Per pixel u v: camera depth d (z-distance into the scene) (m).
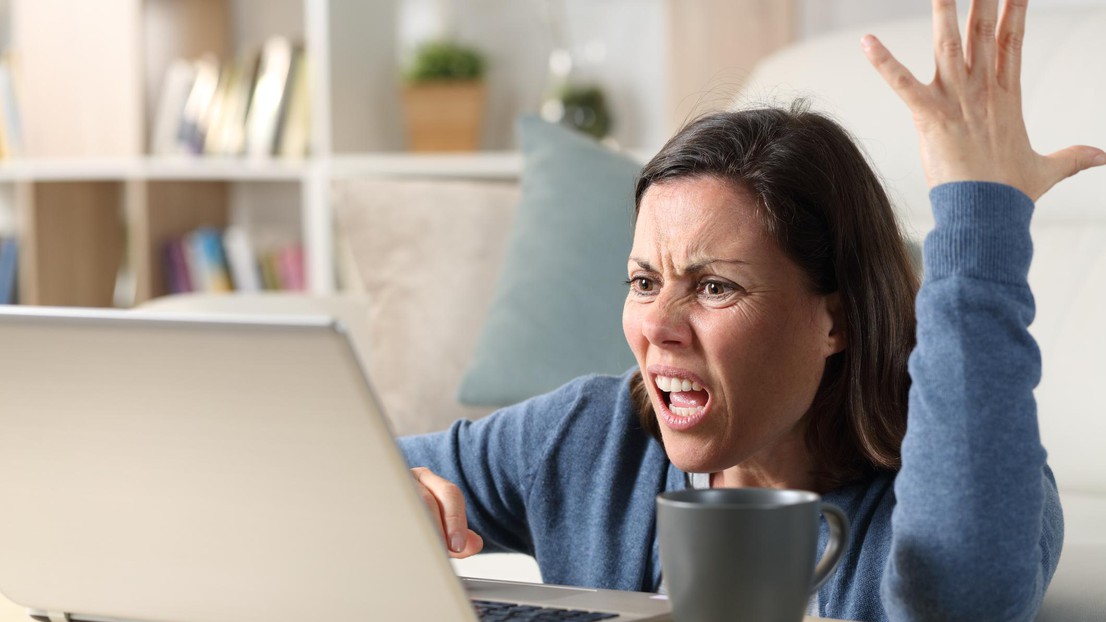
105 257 3.27
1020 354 0.69
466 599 0.64
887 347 0.86
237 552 0.68
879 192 0.88
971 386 0.68
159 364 0.63
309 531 0.65
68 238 3.18
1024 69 1.71
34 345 0.65
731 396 0.81
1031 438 0.69
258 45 3.20
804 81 1.85
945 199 0.70
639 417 1.03
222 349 0.61
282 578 0.68
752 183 0.81
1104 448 1.50
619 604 0.73
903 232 1.18
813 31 2.59
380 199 2.04
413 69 2.76
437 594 0.65
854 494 0.91
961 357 0.69
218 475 0.66
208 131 2.94
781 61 1.93
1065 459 1.52
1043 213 1.68
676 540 0.61
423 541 0.63
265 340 0.60
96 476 0.69
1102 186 1.64
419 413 1.90
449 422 1.89
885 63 0.72
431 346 1.92
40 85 3.06
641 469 1.02
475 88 2.74
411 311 1.96
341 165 2.76
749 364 0.81
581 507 1.05
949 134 0.71
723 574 0.60
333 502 0.64
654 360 0.83
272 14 3.18
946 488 0.69
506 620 0.69
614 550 1.02
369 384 0.59
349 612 0.67
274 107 2.88
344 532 0.64
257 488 0.65
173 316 0.62
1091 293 1.58
